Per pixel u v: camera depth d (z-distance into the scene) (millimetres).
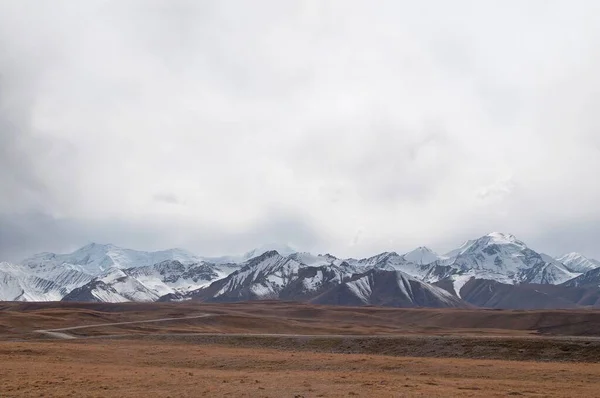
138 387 56375
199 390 54625
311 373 69938
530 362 81375
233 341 117125
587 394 52938
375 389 55469
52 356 88000
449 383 60438
